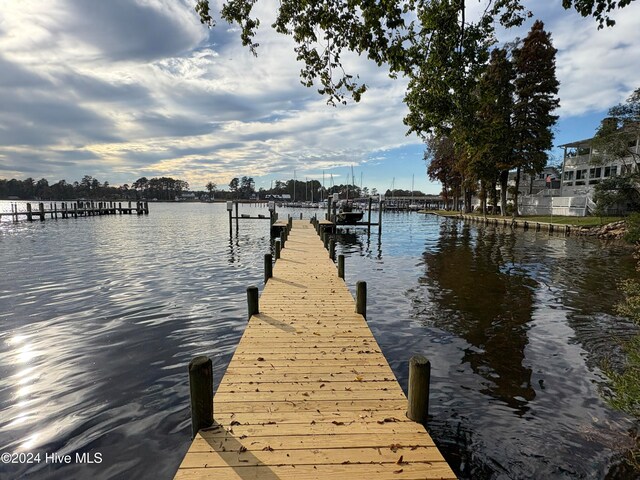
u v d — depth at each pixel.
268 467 2.93
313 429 3.45
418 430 3.46
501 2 7.13
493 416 4.73
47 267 14.91
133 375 5.79
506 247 21.59
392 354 6.68
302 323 6.57
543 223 30.52
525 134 36.00
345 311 7.29
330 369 4.77
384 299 10.37
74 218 51.66
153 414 4.75
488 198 52.28
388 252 19.98
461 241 24.89
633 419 4.62
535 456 4.00
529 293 10.97
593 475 3.72
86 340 7.18
